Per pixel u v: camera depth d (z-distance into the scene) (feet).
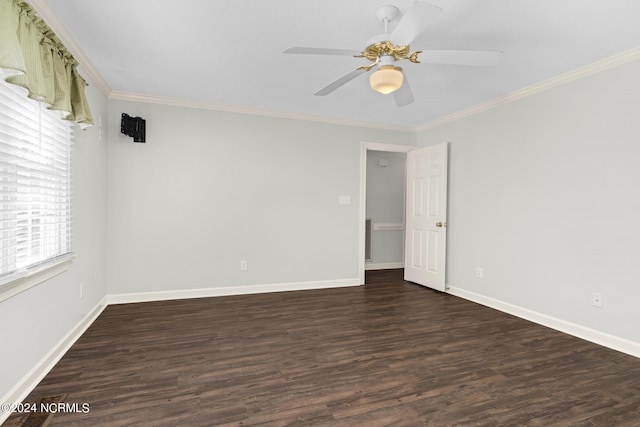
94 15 6.86
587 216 9.14
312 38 7.75
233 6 6.51
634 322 8.16
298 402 6.07
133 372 7.07
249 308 11.59
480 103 12.36
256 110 13.38
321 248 14.61
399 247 19.75
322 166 14.57
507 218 11.46
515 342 8.87
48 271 7.04
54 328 7.42
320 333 9.38
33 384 6.44
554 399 6.25
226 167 13.09
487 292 12.20
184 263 12.64
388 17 6.63
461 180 13.46
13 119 5.63
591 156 9.05
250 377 6.94
